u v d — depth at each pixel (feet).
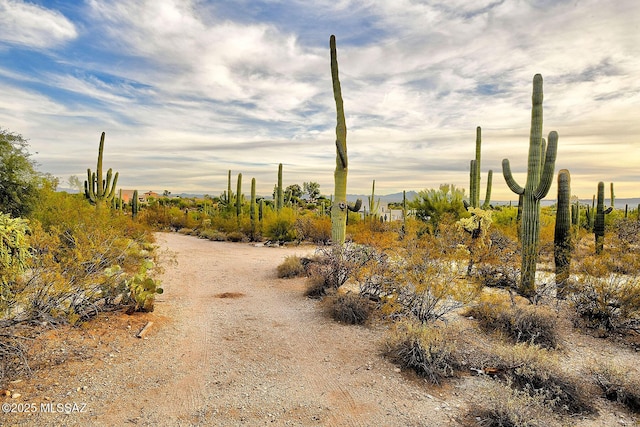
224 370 17.03
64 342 18.11
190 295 30.78
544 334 20.89
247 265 46.62
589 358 19.53
